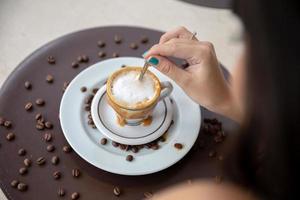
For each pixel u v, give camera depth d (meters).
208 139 0.56
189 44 0.52
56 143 0.54
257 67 0.22
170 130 0.56
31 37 1.04
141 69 0.54
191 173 0.53
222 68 0.64
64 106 0.56
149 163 0.52
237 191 0.31
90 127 0.55
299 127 0.21
